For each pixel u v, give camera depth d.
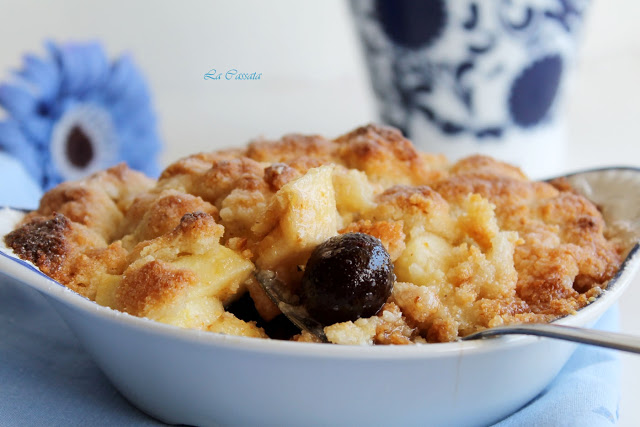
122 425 0.28
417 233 0.30
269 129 0.67
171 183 0.32
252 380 0.26
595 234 0.31
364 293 0.27
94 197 0.33
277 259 0.28
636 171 0.33
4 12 0.69
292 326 0.29
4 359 0.31
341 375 0.25
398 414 0.27
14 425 0.28
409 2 0.46
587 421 0.28
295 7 0.75
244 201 0.30
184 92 0.73
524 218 0.32
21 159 0.50
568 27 0.48
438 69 0.48
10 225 0.32
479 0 0.45
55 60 0.52
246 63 0.75
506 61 0.47
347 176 0.31
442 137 0.50
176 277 0.27
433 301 0.28
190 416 0.28
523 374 0.27
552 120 0.51
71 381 0.31
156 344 0.26
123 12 0.71
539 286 0.29
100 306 0.26
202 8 0.72
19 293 0.35
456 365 0.26
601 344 0.24
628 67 0.82
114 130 0.55
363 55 0.52
